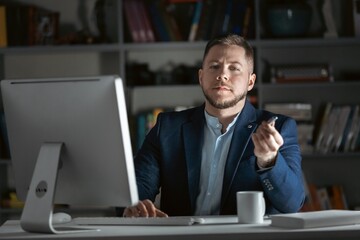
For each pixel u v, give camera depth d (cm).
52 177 227
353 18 478
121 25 472
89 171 230
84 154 229
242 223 237
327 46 501
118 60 501
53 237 216
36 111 234
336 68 502
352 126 477
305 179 484
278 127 286
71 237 213
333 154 473
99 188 231
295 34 479
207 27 477
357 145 478
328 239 213
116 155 225
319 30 497
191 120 296
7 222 267
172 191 292
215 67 281
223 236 209
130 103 492
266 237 210
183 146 293
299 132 477
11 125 242
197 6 477
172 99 500
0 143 484
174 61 499
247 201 236
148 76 484
